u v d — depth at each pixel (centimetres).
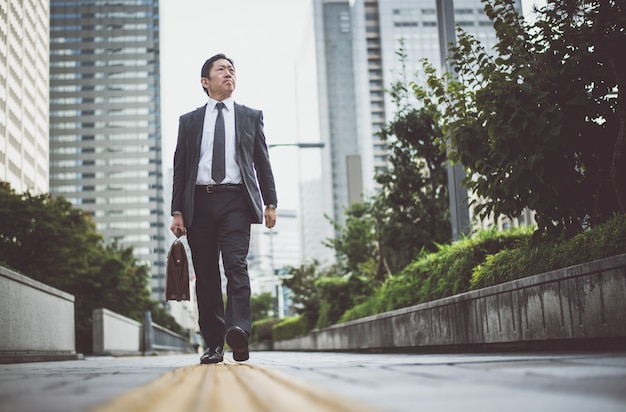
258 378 257
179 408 147
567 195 594
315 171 10906
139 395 184
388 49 10100
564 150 584
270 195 538
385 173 1307
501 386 188
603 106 586
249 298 499
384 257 1504
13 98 7188
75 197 13112
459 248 820
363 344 1192
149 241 13038
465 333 674
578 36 578
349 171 2066
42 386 238
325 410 134
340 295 1767
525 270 570
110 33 13538
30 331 947
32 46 8106
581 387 182
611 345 425
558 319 484
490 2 646
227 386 219
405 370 272
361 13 10306
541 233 605
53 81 13375
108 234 13050
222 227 509
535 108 580
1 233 2769
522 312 543
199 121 524
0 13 6650
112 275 3550
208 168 511
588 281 445
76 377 303
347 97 10406
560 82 580
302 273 2559
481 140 636
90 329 3231
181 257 519
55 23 13538
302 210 12888
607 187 593
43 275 2772
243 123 525
